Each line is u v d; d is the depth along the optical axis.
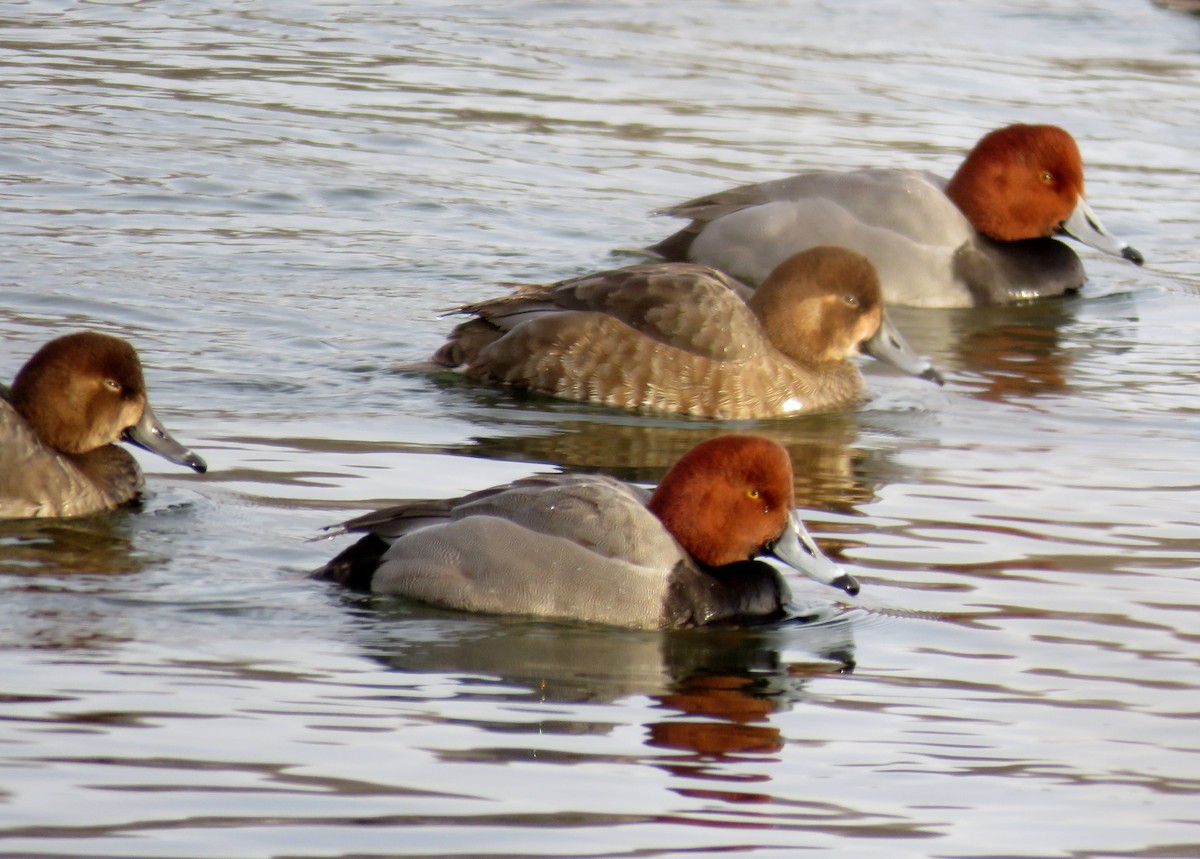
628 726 8.40
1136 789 7.93
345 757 7.86
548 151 21.70
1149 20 30.30
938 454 13.16
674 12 29.84
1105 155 22.58
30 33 26.48
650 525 9.96
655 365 13.96
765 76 25.72
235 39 26.81
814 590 10.45
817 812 7.59
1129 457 13.13
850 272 14.58
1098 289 18.38
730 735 8.34
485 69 25.58
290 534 10.73
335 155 21.05
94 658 8.80
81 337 11.55
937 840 7.37
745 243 17.64
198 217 18.53
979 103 24.61
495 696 8.65
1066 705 8.86
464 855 7.04
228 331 15.15
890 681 9.11
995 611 10.09
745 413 14.04
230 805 7.35
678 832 7.33
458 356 14.44
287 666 8.85
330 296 16.31
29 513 10.95
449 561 9.77
